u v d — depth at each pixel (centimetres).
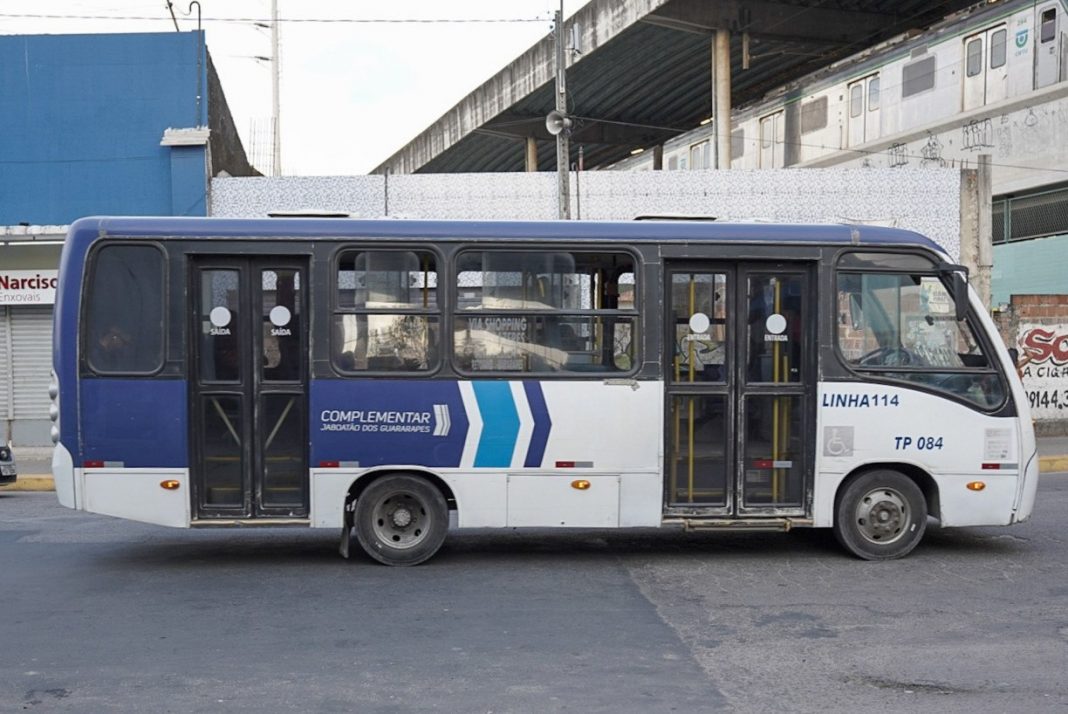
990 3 2664
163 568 795
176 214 1672
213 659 554
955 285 786
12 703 485
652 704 479
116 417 768
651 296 789
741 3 2764
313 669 535
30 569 794
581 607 662
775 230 800
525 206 1772
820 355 791
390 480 785
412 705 479
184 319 771
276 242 775
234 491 779
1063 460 1520
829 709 471
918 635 591
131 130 1672
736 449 797
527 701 484
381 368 779
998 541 884
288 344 782
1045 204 2662
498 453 781
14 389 1727
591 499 785
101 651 570
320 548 877
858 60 3058
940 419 797
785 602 671
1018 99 2566
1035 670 526
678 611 650
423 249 784
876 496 805
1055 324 1825
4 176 1661
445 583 734
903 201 1786
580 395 784
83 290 771
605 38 2881
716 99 2786
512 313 786
